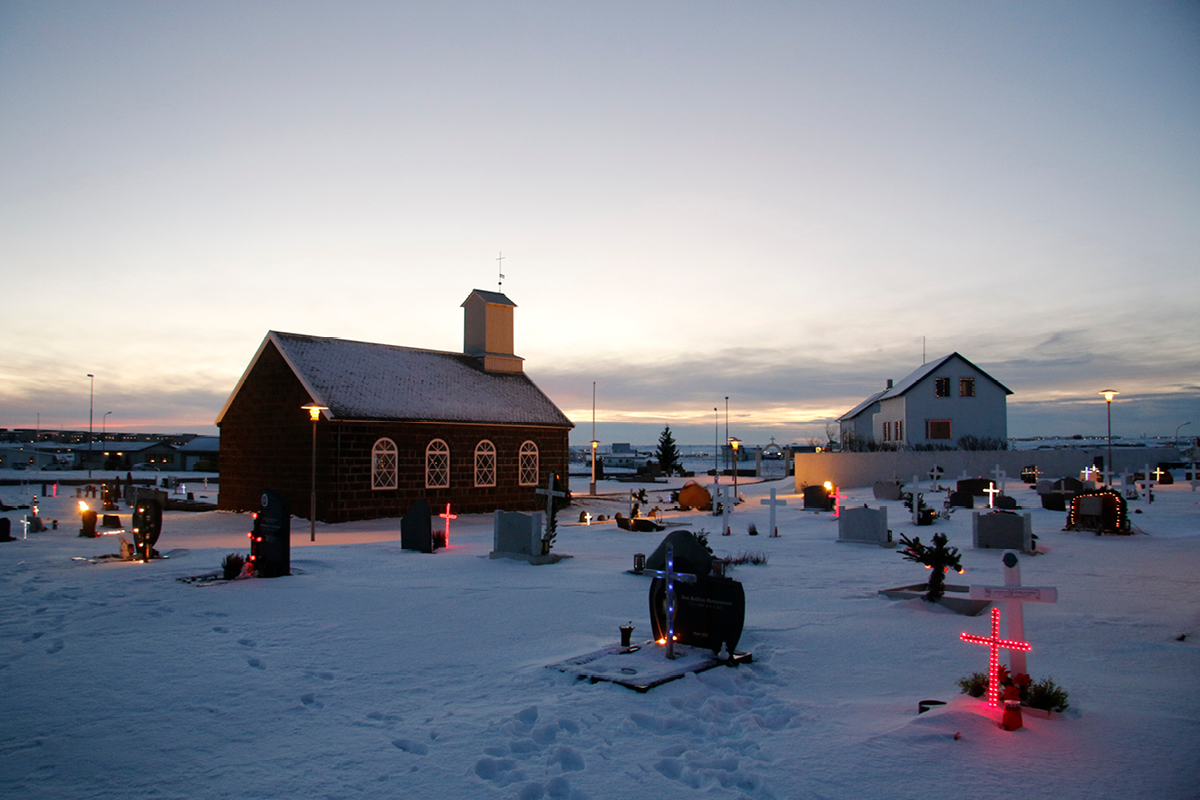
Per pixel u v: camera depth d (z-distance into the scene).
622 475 75.69
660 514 33.62
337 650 9.02
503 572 15.64
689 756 5.59
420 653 8.88
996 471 32.28
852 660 8.36
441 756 5.73
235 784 5.29
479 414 34.16
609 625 10.37
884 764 5.27
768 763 5.42
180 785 5.29
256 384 32.75
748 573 15.16
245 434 33.19
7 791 5.21
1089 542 18.72
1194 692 6.90
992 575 14.27
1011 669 6.41
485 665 8.34
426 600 12.27
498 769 5.50
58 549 19.52
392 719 6.60
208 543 22.02
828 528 24.98
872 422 66.75
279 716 6.70
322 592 13.02
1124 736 5.67
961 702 6.40
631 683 7.21
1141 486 33.69
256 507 32.19
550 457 37.47
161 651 8.96
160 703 7.07
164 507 34.38
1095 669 7.78
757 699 7.03
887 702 6.80
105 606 11.70
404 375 34.47
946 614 10.70
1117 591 12.30
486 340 39.66
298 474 30.23
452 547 20.73
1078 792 4.76
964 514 26.42
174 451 92.88
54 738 6.20
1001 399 54.25
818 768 5.27
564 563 17.23
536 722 6.43
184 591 13.09
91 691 7.44
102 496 33.53
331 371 31.47
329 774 5.44
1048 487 31.50
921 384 53.81
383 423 30.56
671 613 8.34
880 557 17.62
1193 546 17.61
